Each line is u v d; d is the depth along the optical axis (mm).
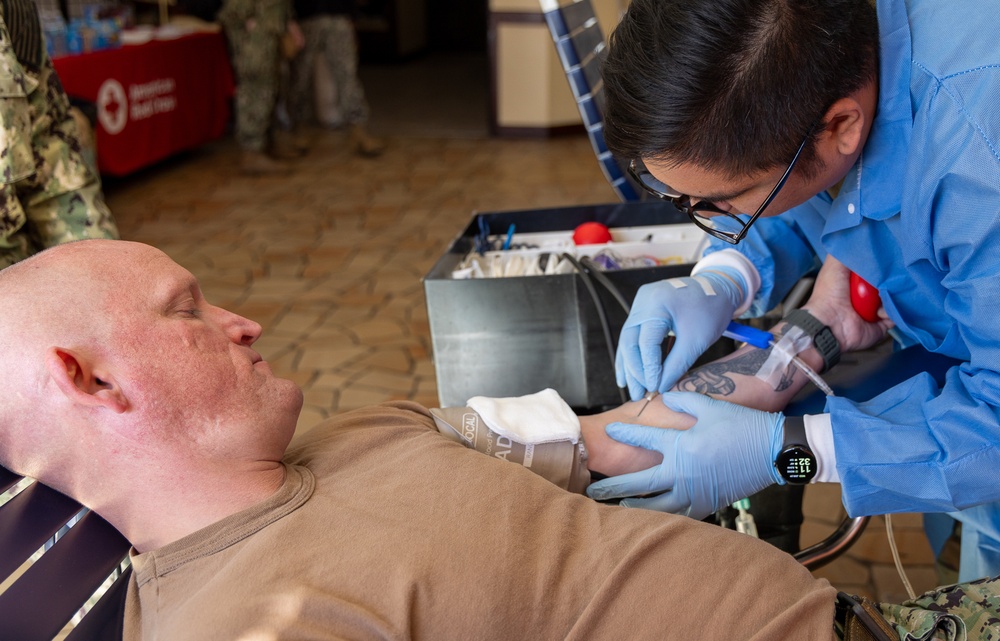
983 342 804
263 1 4496
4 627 667
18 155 1018
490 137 5715
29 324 695
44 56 1110
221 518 752
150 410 713
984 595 878
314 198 4312
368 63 8852
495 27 5496
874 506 868
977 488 806
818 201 1085
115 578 802
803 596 747
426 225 3857
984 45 744
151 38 4508
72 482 736
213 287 3164
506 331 1132
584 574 750
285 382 790
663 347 1123
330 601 680
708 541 777
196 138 5016
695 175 792
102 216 1198
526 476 829
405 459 830
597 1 4598
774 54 723
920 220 815
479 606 708
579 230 1402
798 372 1076
